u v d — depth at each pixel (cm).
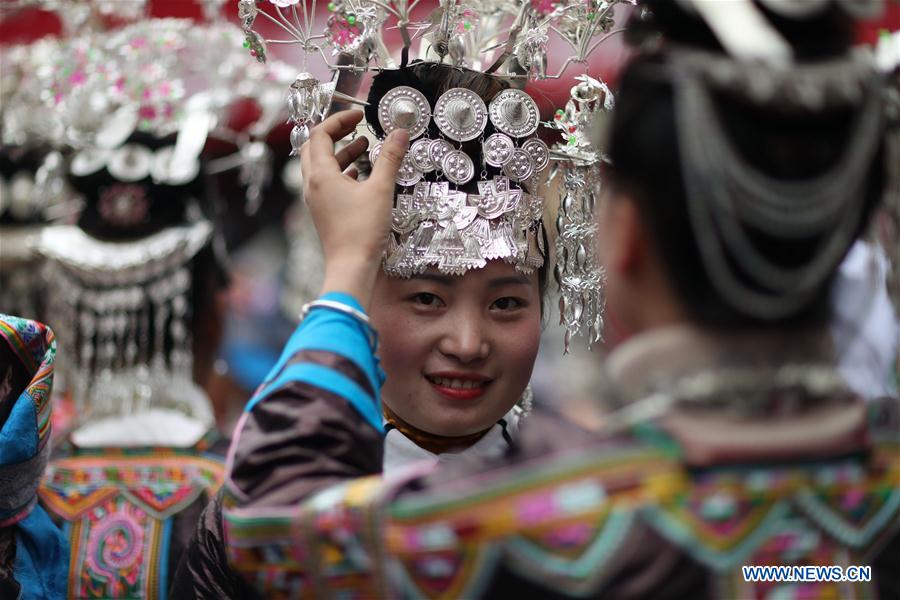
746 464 188
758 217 185
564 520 189
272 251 1042
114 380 405
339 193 239
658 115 192
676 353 192
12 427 282
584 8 298
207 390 441
